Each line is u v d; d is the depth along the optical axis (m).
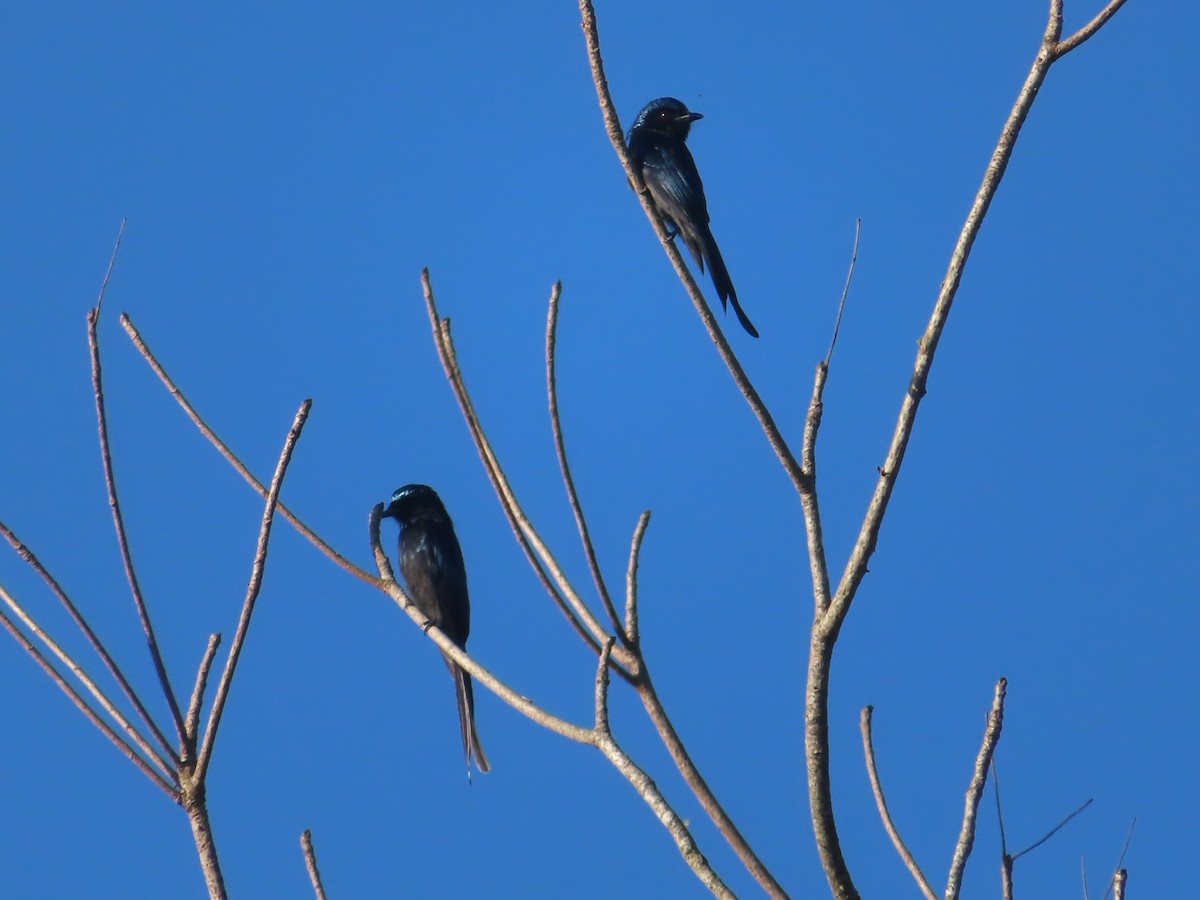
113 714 8.63
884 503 8.19
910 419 8.27
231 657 8.52
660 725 8.98
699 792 8.75
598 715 8.34
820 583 8.44
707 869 7.74
